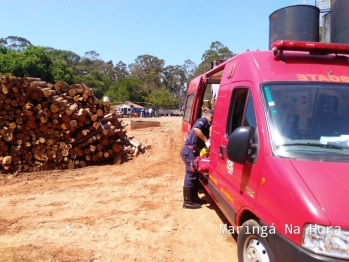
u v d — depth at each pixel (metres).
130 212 5.83
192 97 7.92
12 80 8.23
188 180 5.97
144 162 10.15
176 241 4.68
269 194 2.90
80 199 6.61
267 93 3.44
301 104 3.33
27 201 6.49
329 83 3.52
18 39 95.88
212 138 5.01
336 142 3.09
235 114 4.18
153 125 26.72
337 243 2.31
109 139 9.99
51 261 4.11
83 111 8.84
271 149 3.06
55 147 8.96
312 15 4.94
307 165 2.80
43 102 8.57
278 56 3.82
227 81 4.67
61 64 62.56
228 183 4.05
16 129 8.63
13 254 4.27
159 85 100.94
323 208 2.42
